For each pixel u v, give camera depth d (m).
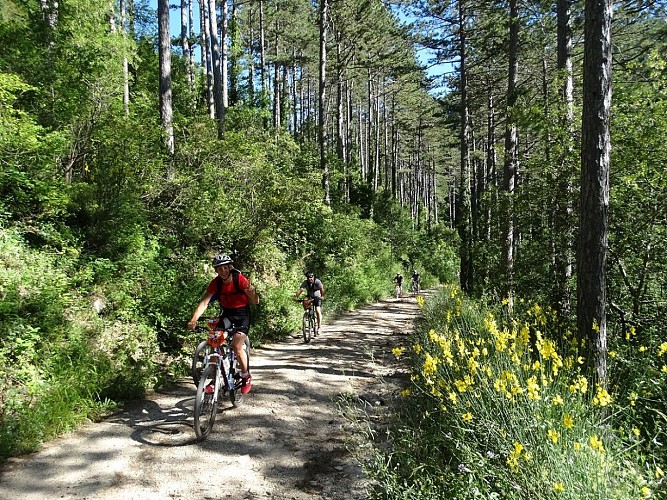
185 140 12.20
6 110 7.12
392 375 7.89
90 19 12.70
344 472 4.34
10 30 9.28
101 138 9.13
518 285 10.27
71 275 6.98
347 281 19.55
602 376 4.93
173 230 10.37
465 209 28.30
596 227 5.50
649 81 8.24
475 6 20.22
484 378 3.87
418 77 24.95
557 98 9.67
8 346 5.26
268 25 34.81
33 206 7.41
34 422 4.61
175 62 24.81
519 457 3.05
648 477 2.93
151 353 6.98
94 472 4.06
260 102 28.67
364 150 56.81
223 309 5.70
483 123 33.09
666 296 7.63
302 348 10.12
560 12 12.98
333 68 31.95
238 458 4.52
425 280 36.44
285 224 13.29
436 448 3.87
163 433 5.00
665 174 7.41
